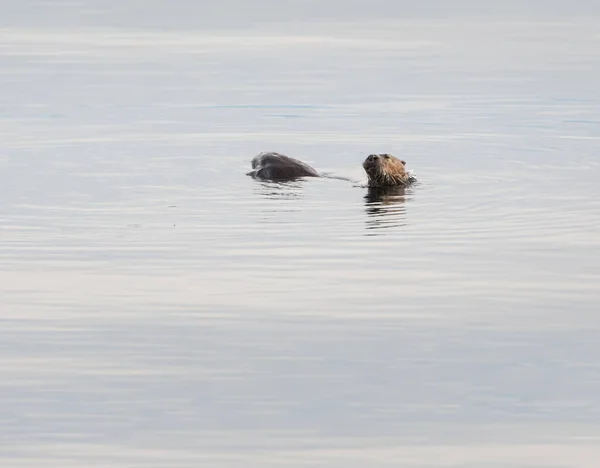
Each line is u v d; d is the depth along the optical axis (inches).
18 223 1835.6
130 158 2405.3
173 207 1948.8
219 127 2837.1
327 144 2618.1
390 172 2102.6
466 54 4227.4
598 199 1984.5
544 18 5359.3
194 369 1211.9
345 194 2047.2
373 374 1198.3
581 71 3796.8
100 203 1977.1
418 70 3843.5
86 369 1210.6
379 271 1562.5
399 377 1191.6
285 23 5162.4
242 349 1268.5
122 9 5679.1
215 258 1632.6
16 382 1177.4
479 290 1473.9
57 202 1982.0
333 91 3420.3
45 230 1792.6
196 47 4416.8
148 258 1635.1
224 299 1441.9
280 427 1080.2
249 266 1589.6
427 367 1217.4
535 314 1382.9
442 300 1434.5
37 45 4451.3
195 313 1389.0
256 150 2534.5
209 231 1785.2
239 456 1024.9
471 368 1213.7
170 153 2474.2
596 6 5797.2
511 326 1339.8
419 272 1557.6
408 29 4972.9
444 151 2495.1
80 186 2114.9
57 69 3868.1
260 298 1445.6
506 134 2696.9
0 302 1432.1
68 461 1016.9
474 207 1935.3
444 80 3629.4
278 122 2913.4
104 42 4542.3
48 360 1235.9
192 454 1027.9
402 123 2878.9
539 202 1967.3
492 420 1096.8
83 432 1069.1
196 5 5846.5
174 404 1127.6
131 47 4409.5
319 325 1343.5
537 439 1061.1
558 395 1149.1
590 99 3230.8
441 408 1121.4
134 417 1099.9
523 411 1114.1
